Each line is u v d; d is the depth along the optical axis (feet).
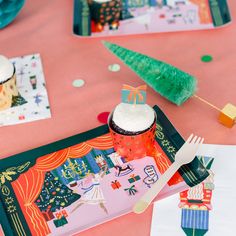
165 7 3.64
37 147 2.62
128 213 2.23
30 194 2.37
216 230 2.14
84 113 2.84
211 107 2.79
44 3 3.84
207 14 3.52
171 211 2.23
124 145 2.42
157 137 2.61
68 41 3.42
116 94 2.95
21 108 2.90
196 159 2.43
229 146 2.54
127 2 3.72
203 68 3.07
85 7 3.70
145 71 2.83
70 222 2.21
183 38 3.34
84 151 2.58
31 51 3.35
